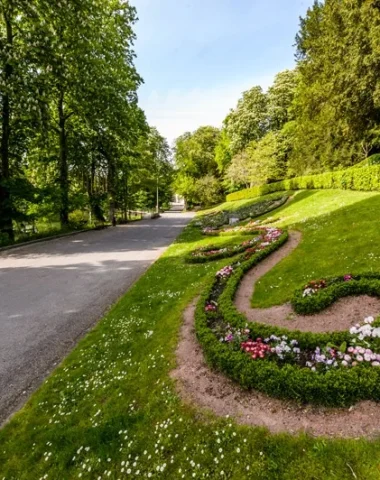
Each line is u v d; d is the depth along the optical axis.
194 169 61.41
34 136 19.50
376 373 3.47
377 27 15.99
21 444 3.70
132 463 3.17
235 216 27.12
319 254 9.33
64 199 23.23
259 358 4.24
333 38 21.14
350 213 13.64
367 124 21.38
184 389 4.20
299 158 33.47
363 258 7.95
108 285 9.78
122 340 5.90
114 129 23.86
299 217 17.53
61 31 17.83
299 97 31.91
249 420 3.48
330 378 3.54
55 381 4.82
